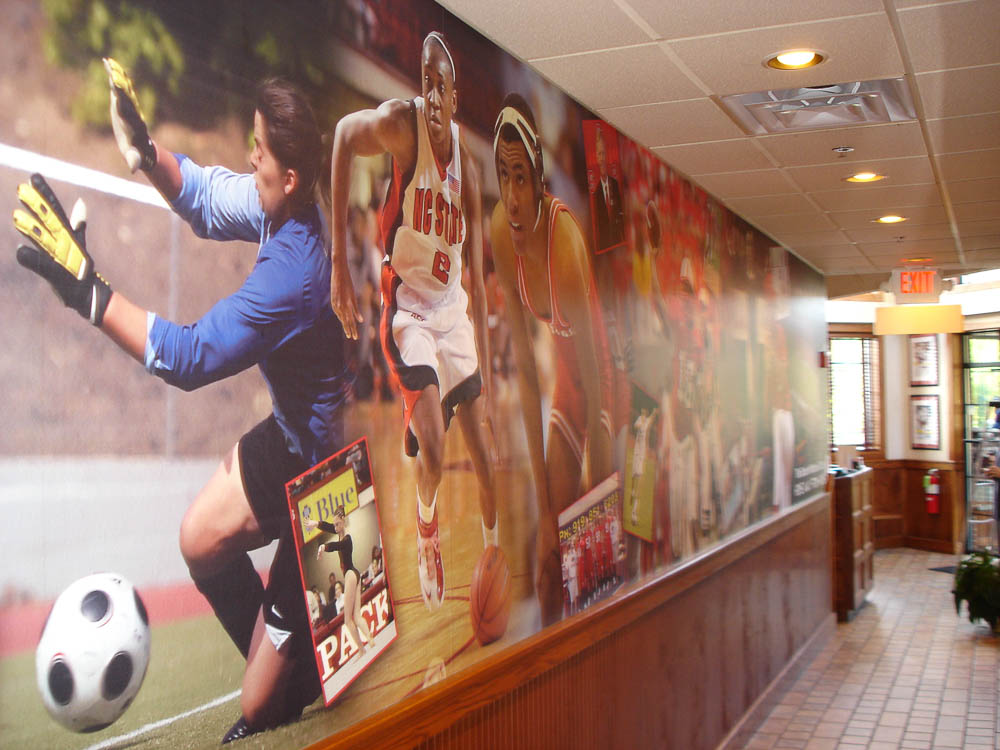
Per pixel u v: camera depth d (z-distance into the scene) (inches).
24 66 54.9
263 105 75.0
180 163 66.5
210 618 68.6
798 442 290.0
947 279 364.5
